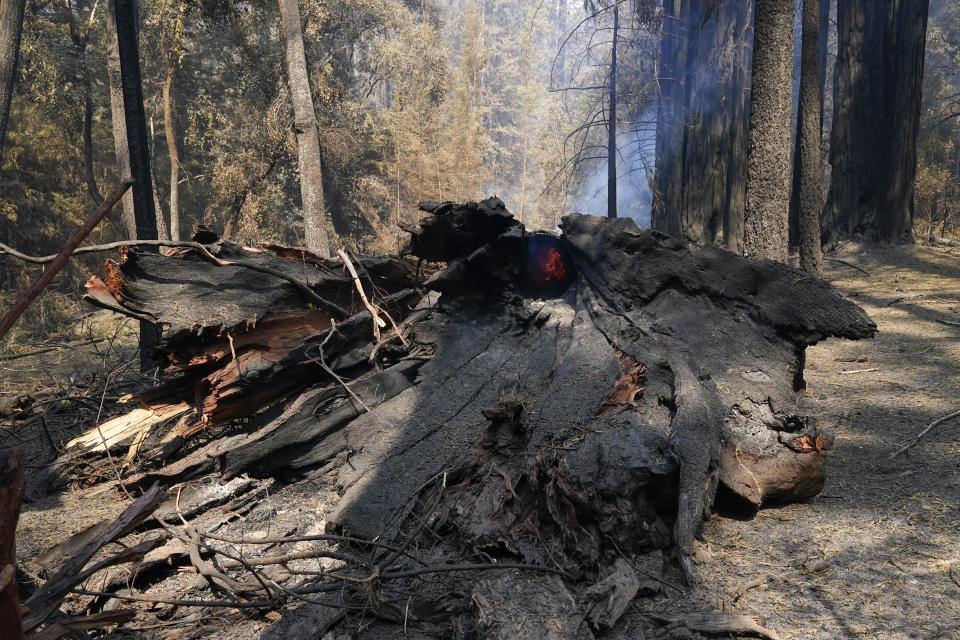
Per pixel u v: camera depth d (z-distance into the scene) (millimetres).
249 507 4566
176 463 4863
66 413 6691
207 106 24859
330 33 29156
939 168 23344
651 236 5715
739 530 4047
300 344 5266
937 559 3539
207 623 3336
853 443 5402
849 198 16906
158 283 4891
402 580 3539
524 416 4297
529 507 3846
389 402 5219
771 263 5270
